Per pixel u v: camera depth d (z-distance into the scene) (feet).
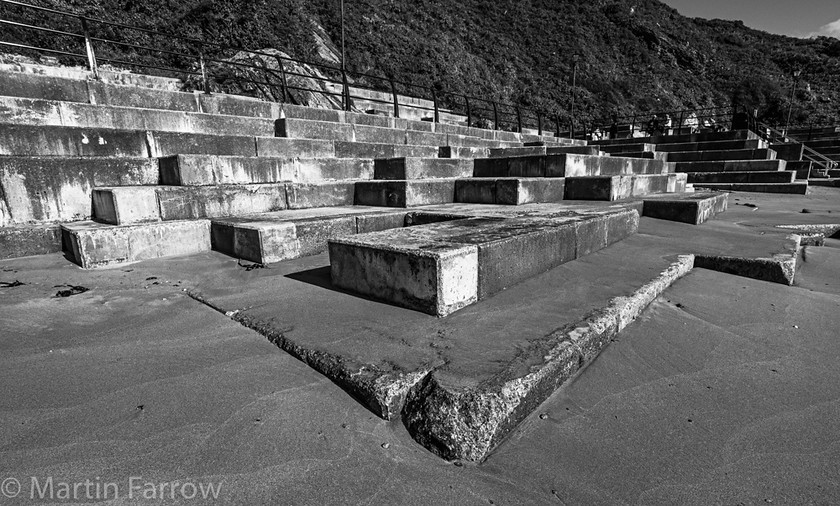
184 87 38.81
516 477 4.91
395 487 4.69
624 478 4.89
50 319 9.07
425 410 5.54
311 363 6.95
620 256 13.35
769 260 12.51
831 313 10.00
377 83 82.28
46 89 21.58
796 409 6.23
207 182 17.21
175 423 5.57
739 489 4.74
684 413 6.11
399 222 16.84
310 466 4.92
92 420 5.63
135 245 13.50
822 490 4.70
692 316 9.62
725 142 54.13
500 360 6.43
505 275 9.89
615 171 29.37
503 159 26.17
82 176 15.29
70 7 49.39
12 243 13.51
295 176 20.89
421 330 7.66
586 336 7.39
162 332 8.40
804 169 54.08
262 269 12.62
